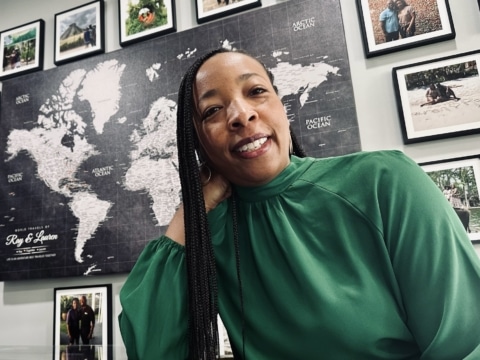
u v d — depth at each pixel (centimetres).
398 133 104
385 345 45
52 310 128
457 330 39
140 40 133
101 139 131
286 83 113
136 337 52
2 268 134
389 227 46
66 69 141
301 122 110
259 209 55
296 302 48
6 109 147
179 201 119
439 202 44
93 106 134
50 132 139
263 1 123
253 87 50
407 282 44
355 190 49
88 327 121
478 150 97
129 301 54
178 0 133
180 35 128
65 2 151
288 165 55
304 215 51
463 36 103
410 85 104
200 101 52
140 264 59
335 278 48
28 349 96
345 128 106
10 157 142
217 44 123
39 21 151
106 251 123
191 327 52
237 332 53
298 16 116
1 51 154
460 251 42
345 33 114
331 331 45
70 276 125
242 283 54
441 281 41
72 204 130
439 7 106
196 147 58
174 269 56
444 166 98
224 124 50
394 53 108
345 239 48
